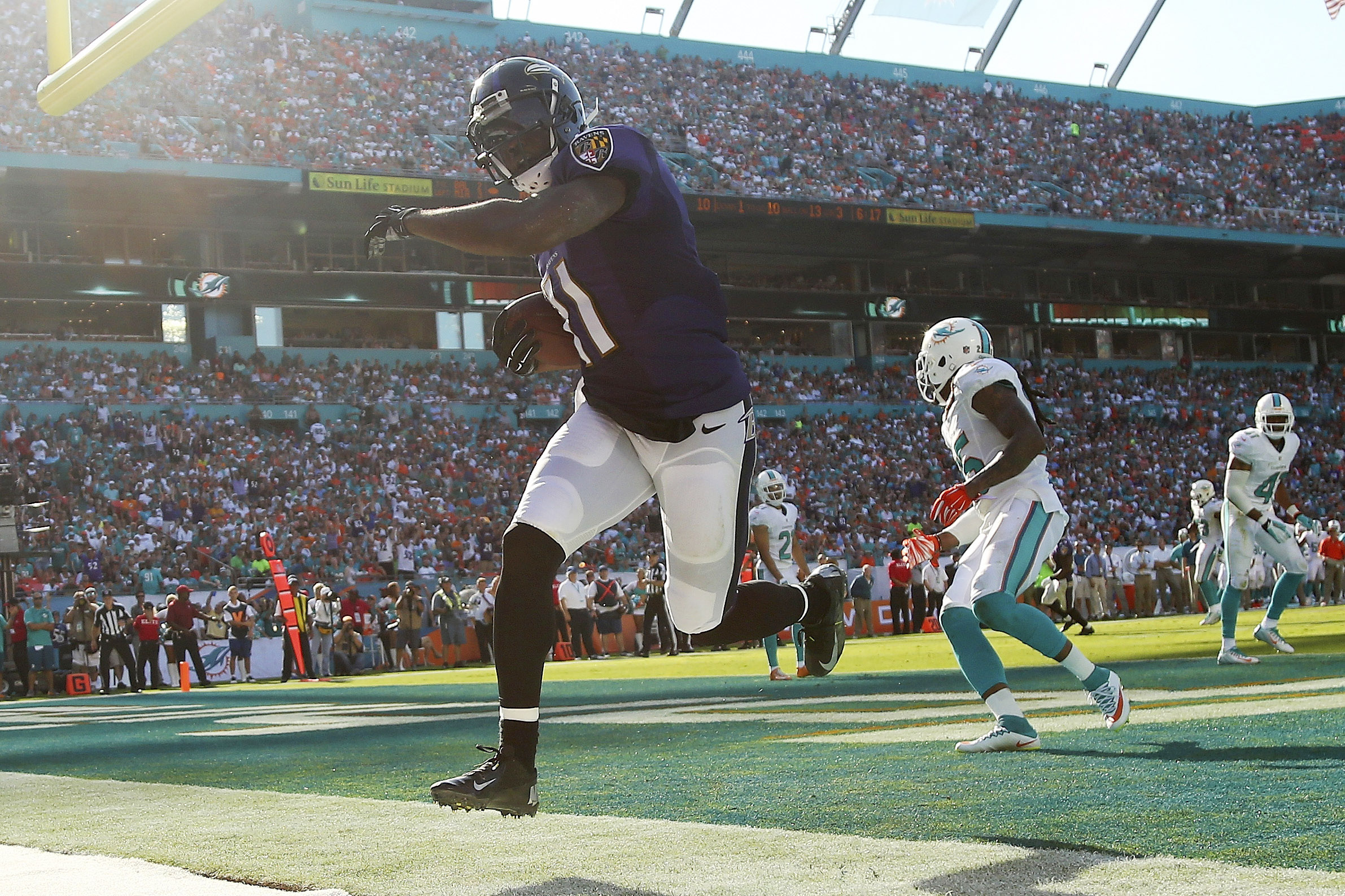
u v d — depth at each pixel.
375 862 2.75
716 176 36.09
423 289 33.41
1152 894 2.12
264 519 26.42
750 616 3.77
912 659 12.58
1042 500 4.95
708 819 3.21
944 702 6.93
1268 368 44.72
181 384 29.52
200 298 31.11
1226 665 8.86
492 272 34.31
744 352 38.28
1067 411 39.03
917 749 4.68
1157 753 4.15
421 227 2.82
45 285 29.66
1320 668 8.05
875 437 36.12
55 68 7.70
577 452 3.05
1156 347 43.72
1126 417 39.56
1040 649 4.86
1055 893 2.15
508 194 31.52
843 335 39.72
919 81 43.22
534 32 38.03
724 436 3.10
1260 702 5.82
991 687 4.52
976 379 4.88
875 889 2.23
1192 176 43.94
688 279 3.06
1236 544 9.01
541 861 2.67
